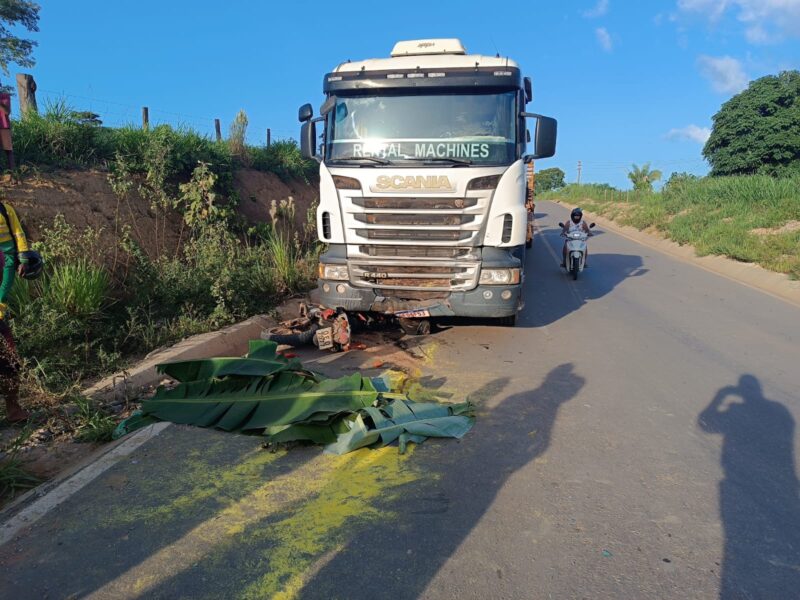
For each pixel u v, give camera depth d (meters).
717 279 12.49
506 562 2.99
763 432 4.65
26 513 3.42
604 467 4.02
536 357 6.72
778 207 17.42
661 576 2.89
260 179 14.38
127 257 8.23
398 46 7.61
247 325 7.49
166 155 10.43
